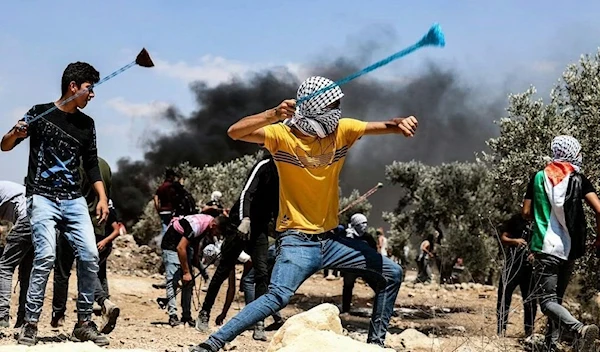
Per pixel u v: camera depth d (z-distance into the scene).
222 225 9.61
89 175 6.58
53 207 6.30
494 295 17.09
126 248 19.70
